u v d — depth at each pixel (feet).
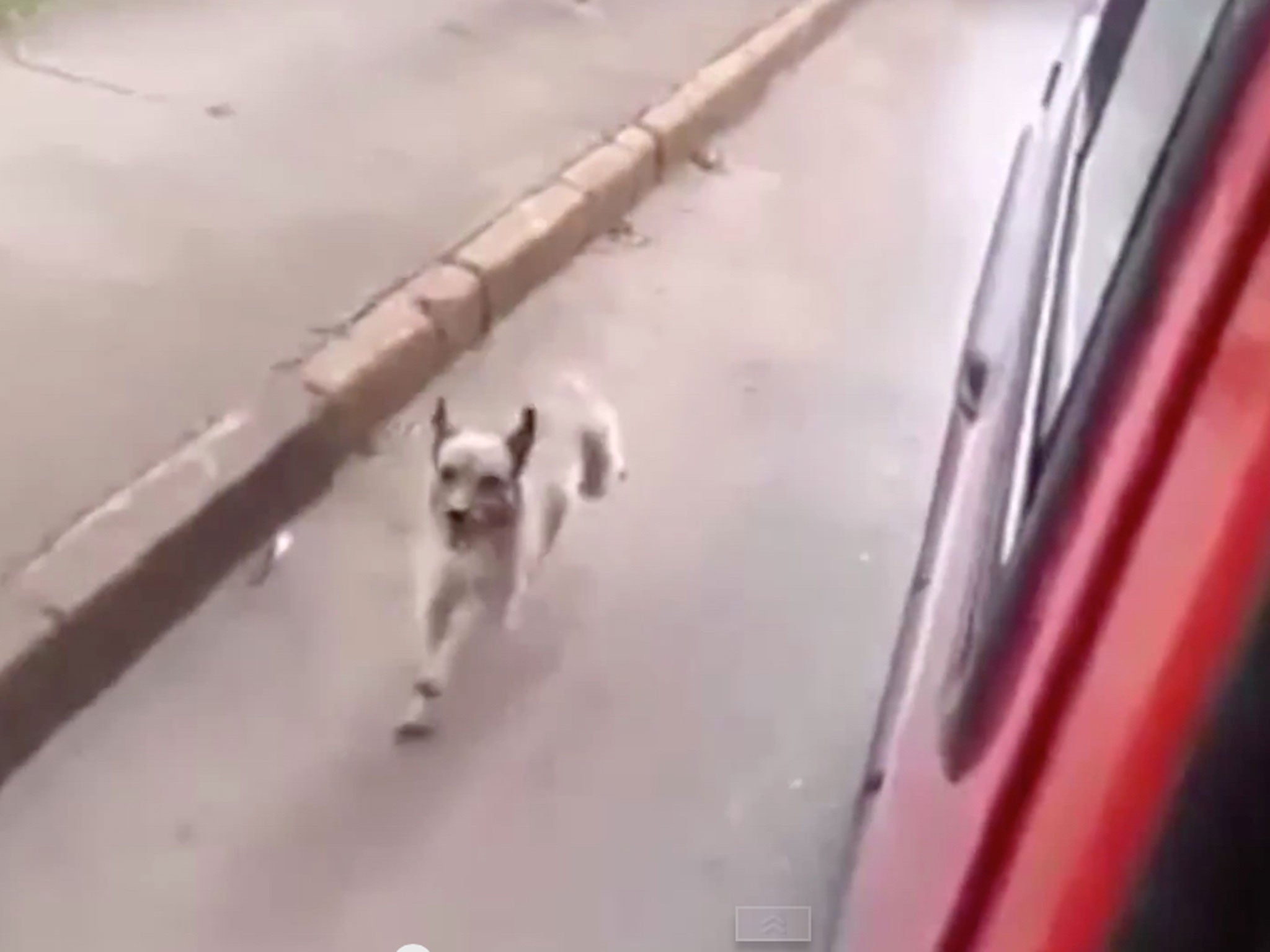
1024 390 3.66
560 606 9.20
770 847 7.65
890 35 22.41
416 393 10.89
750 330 12.98
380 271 11.32
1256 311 1.95
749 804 7.91
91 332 9.77
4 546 7.90
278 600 8.82
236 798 7.51
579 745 8.16
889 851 4.51
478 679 8.48
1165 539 2.06
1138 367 2.34
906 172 17.26
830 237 15.19
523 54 16.49
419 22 16.69
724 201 15.52
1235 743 1.93
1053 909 2.16
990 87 20.71
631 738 8.26
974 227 16.05
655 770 8.06
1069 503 2.58
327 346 10.21
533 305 12.60
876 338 13.24
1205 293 2.10
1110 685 2.16
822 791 8.04
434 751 7.98
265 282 10.79
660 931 7.13
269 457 9.11
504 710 8.31
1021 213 5.67
